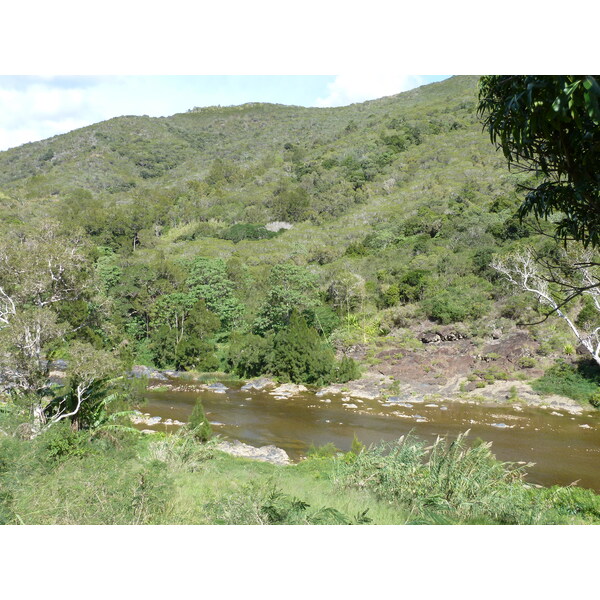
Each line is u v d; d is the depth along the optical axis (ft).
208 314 127.03
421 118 301.22
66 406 48.16
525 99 12.29
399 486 31.40
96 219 218.18
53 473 28.86
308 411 79.51
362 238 179.11
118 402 53.06
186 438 46.50
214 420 74.64
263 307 122.01
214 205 266.77
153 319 131.03
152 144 407.64
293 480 39.52
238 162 354.95
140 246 222.28
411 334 106.93
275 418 75.61
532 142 14.40
